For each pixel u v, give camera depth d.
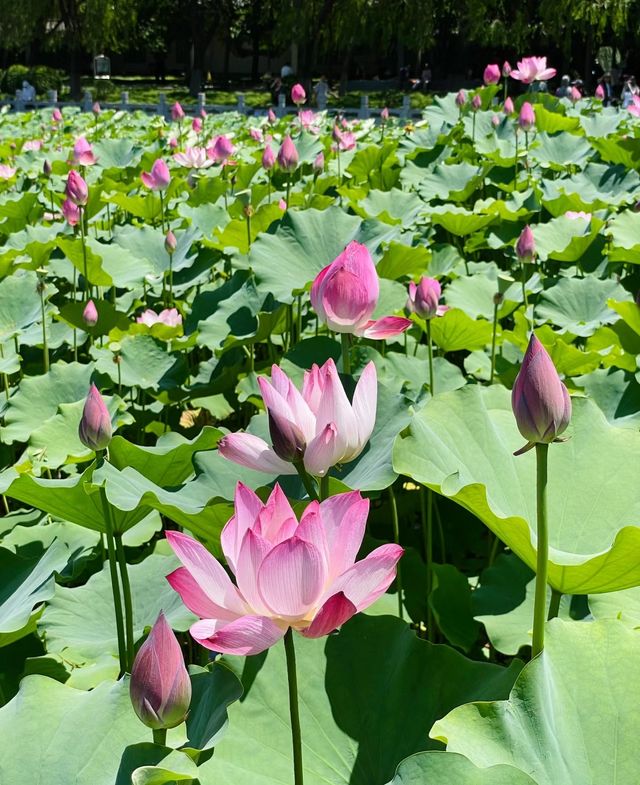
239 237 4.92
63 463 2.91
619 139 6.75
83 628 2.42
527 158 6.50
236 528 1.30
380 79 42.88
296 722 1.36
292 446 1.66
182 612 2.30
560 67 36.22
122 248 5.16
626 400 3.02
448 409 2.13
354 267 2.24
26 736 1.50
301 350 3.16
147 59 47.97
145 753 1.37
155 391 3.97
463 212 5.22
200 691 1.59
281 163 5.09
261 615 1.23
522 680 1.43
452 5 31.11
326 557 1.24
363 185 7.03
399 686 1.76
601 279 4.55
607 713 1.40
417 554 2.85
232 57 48.19
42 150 10.19
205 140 10.62
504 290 3.60
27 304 4.59
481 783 1.24
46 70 33.69
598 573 1.73
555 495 2.07
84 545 2.86
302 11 30.00
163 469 2.57
